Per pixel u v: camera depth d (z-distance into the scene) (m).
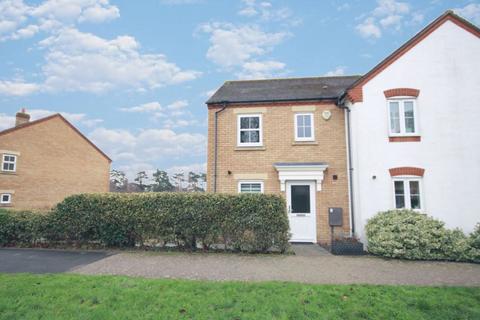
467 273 7.00
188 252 9.09
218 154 12.89
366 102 11.18
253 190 12.53
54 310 4.74
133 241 9.77
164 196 9.48
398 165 10.77
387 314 4.67
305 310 4.76
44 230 10.09
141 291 5.46
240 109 13.06
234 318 4.49
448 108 10.81
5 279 6.19
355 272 6.99
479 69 10.78
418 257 8.42
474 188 10.31
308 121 12.76
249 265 7.53
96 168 27.11
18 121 22.70
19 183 20.61
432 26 11.23
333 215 10.55
